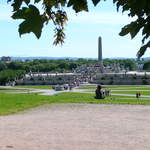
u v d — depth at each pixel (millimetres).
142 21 4867
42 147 20000
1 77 163000
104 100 55219
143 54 4965
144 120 30906
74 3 4793
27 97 60719
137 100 59594
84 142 21438
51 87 132875
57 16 5090
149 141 21750
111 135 23797
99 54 185375
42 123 29172
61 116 33719
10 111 37531
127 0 4875
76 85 138375
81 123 29219
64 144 20828
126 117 32969
